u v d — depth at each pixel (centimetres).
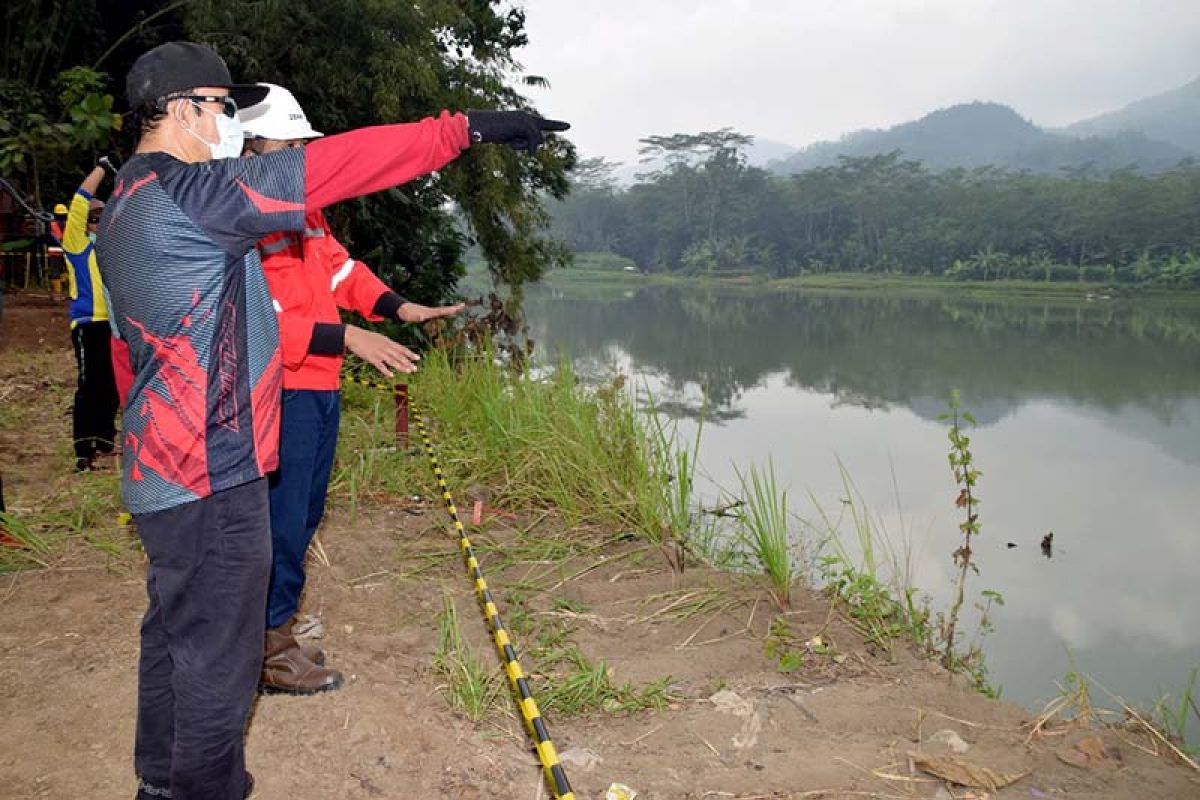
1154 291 10488
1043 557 802
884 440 1418
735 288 11512
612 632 401
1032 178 13550
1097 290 10712
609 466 577
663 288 11444
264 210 196
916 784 287
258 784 267
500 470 609
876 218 13475
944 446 1408
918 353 3669
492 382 715
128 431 203
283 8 1385
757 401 1902
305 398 300
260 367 205
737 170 14288
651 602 433
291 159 197
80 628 365
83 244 570
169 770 229
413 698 322
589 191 15475
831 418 1656
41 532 466
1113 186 11581
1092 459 1375
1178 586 737
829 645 396
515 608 414
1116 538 889
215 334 197
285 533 302
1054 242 12006
